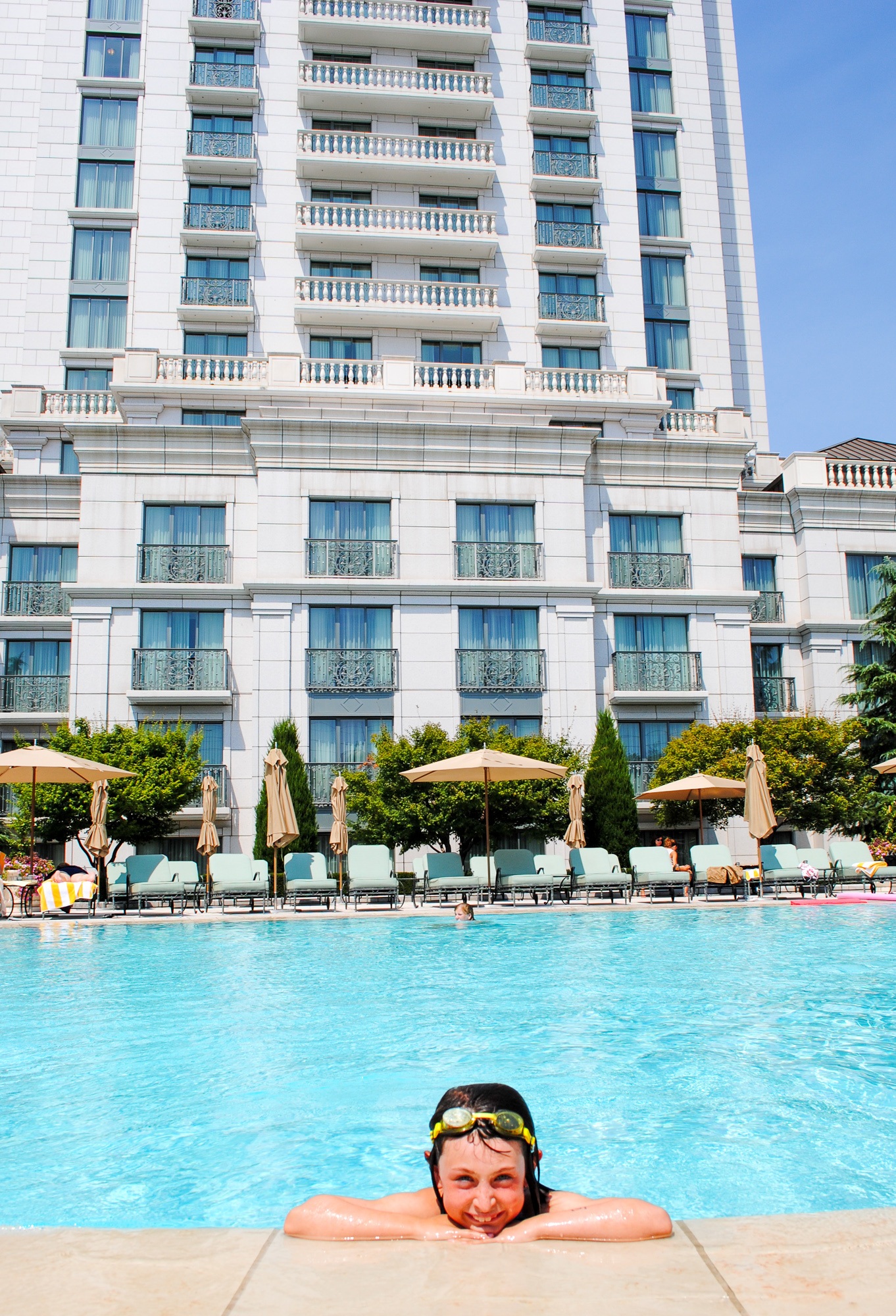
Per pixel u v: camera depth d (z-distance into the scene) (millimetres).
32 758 16297
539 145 33219
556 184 32312
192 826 24156
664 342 33625
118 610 24438
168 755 21328
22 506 26719
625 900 19328
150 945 12438
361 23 31797
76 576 26688
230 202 31203
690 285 34031
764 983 8773
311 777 23844
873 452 32438
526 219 32344
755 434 35844
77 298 30672
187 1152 4273
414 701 24609
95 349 30219
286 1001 8086
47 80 31516
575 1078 5477
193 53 31828
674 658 26438
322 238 30438
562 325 31375
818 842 26719
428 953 11430
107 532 24688
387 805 21547
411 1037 6613
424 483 25500
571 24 33844
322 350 30719
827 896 18578
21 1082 5496
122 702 24062
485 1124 2295
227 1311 1849
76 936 13508
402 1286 1963
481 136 32750
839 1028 6777
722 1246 2160
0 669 26359
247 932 14047
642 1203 2342
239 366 27781
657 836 26328
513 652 25203
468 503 25750
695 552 27125
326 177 31547
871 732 25609
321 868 18719
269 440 24922
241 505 25203
